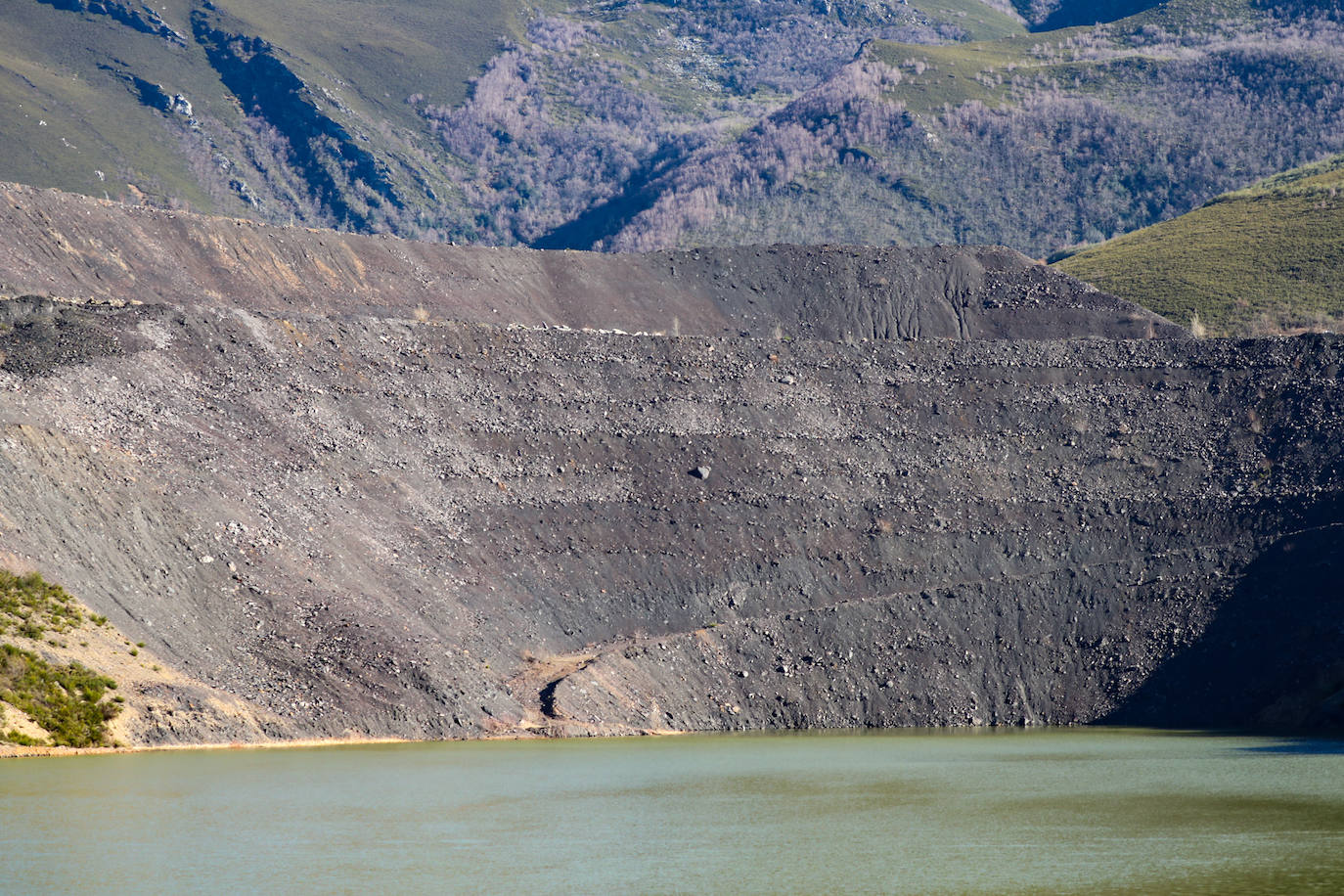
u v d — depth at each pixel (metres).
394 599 130.50
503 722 121.75
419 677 121.31
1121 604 140.12
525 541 144.75
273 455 140.38
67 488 119.00
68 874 71.44
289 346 155.50
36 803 86.94
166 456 131.88
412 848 78.19
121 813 85.25
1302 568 138.88
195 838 79.62
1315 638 133.00
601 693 127.06
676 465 157.50
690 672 132.38
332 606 125.25
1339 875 70.12
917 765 106.50
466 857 76.19
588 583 142.62
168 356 146.38
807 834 81.88
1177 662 135.62
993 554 151.25
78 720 103.06
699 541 148.88
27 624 105.88
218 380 147.00
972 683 135.12
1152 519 153.50
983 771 103.69
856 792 94.94
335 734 114.00
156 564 119.31
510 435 156.62
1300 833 80.31
